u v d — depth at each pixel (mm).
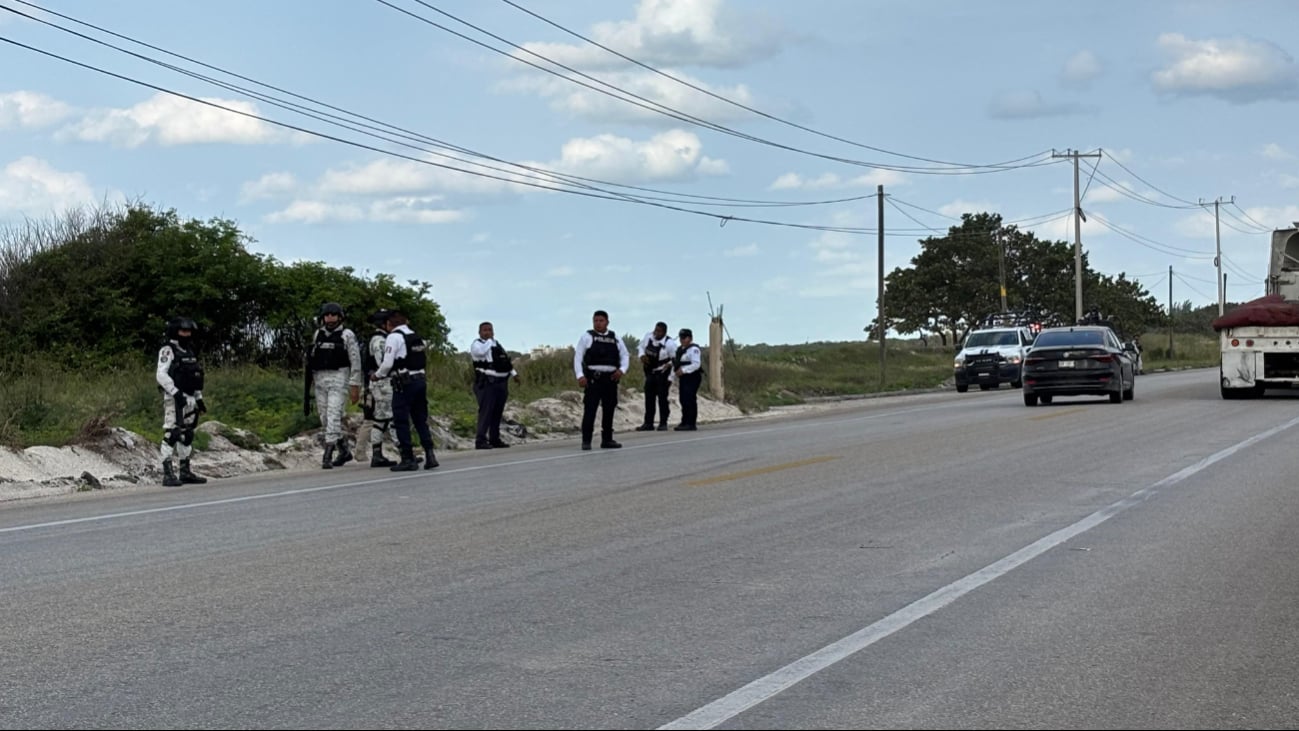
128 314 28562
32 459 16172
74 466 16500
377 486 14539
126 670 6277
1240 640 6723
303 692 5875
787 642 6711
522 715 5492
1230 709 5520
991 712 5477
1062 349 27922
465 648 6656
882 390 47906
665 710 5543
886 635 6844
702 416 30281
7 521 11930
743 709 5543
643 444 20312
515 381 30078
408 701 5715
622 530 10641
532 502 12594
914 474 14445
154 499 13797
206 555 9617
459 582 8430
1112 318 85562
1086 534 10117
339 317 18156
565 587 8234
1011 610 7441
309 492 14031
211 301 29359
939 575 8492
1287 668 6176
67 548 10078
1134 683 5914
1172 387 37688
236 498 13578
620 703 5648
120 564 9266
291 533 10734
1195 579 8328
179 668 6309
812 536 10188
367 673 6188
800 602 7699
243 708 5641
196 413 16188
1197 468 14617
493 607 7645
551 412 26359
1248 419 22156
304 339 30297
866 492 12930
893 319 87812
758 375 38750
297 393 22891
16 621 7371
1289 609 7449
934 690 5809
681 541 10031
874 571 8656
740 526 10781
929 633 6891
